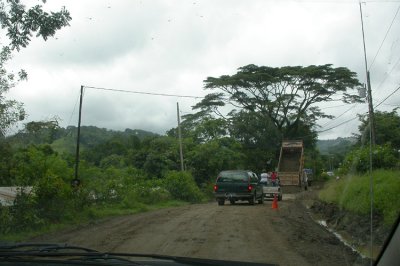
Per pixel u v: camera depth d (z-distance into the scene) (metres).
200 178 44.12
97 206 21.61
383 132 31.38
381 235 11.30
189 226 15.66
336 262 9.69
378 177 16.91
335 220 17.33
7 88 14.87
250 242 12.31
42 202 16.33
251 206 26.14
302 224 16.66
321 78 49.72
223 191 27.33
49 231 14.98
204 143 47.00
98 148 55.00
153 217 19.03
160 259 4.95
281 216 19.39
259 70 53.22
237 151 49.75
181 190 33.12
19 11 10.06
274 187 32.50
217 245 11.84
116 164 44.91
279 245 11.86
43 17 10.16
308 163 55.59
